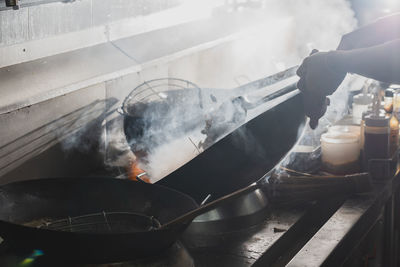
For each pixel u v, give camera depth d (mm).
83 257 921
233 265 1191
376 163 1790
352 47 1564
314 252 1235
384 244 2023
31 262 948
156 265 969
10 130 1437
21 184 1097
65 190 1146
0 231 946
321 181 1510
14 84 1490
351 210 1521
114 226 1113
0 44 1552
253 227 1392
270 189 1507
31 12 1646
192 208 1038
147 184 1151
